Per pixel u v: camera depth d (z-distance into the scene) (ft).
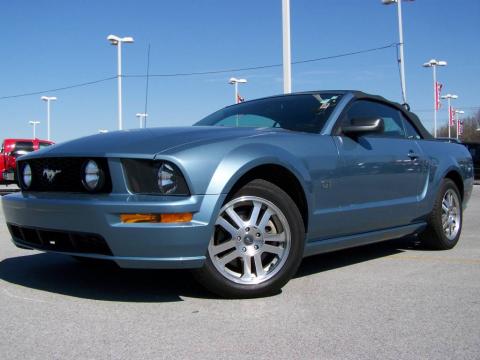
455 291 13.58
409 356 9.30
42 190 13.08
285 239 13.12
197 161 11.76
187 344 9.81
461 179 20.65
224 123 16.94
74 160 12.32
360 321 11.14
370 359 9.16
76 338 10.11
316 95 16.80
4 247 19.85
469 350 9.58
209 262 12.15
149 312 11.68
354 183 15.06
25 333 10.37
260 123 16.08
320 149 14.20
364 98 16.93
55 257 17.81
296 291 13.50
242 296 12.64
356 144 15.43
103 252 11.85
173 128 13.97
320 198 14.05
